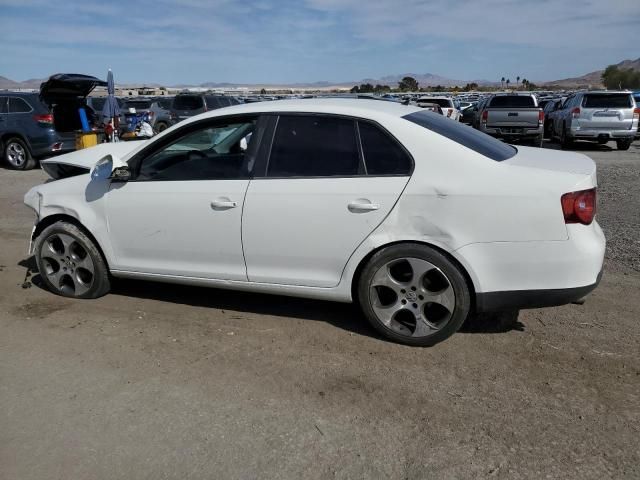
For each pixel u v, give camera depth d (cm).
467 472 263
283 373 354
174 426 301
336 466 268
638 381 336
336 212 373
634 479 256
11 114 1283
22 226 752
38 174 1245
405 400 322
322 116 390
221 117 415
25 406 321
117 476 264
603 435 287
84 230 461
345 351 380
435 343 377
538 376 345
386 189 363
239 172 404
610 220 723
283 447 283
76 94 1291
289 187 385
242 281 413
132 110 1644
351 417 307
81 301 476
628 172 1140
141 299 479
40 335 412
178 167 427
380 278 375
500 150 393
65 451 282
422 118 393
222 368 361
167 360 373
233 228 401
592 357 366
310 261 388
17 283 523
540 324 416
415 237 360
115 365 367
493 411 309
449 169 356
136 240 438
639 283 495
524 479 257
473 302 369
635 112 1616
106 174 444
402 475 262
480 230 349
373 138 374
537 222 341
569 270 344
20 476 265
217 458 275
